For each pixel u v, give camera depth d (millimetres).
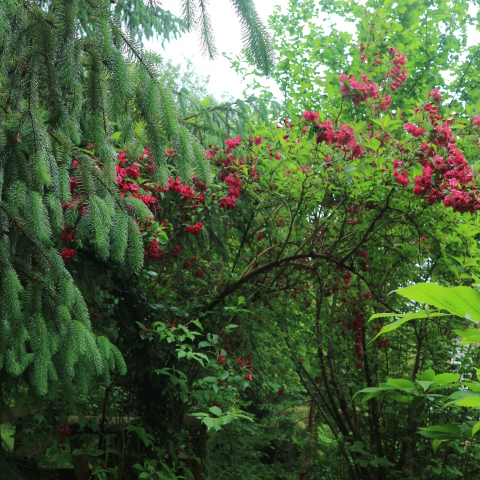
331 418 5773
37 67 2213
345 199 4387
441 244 4289
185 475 4621
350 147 4168
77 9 2205
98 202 2377
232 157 4859
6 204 2219
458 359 4426
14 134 2189
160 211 4551
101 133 2418
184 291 5090
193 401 4855
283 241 5195
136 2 5520
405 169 4082
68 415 4160
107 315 4758
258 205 4926
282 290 5160
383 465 4289
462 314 1021
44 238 2219
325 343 5215
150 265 4570
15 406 3711
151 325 4363
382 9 5301
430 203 3900
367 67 5266
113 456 4309
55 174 2279
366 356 4766
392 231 4617
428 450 4582
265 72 2529
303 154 4426
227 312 4598
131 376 4402
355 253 4598
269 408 6379
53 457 4438
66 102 2441
